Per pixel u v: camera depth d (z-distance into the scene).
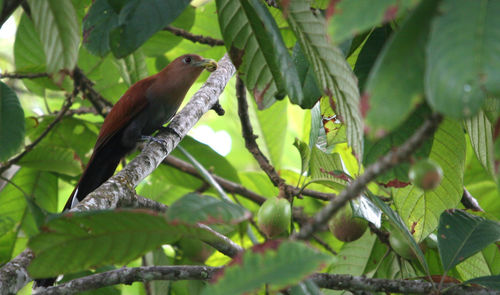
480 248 5.45
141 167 6.37
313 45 4.38
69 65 4.80
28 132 9.66
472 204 8.25
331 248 9.41
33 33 9.29
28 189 9.59
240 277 3.10
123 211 3.54
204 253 8.14
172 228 3.74
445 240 5.55
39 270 3.85
